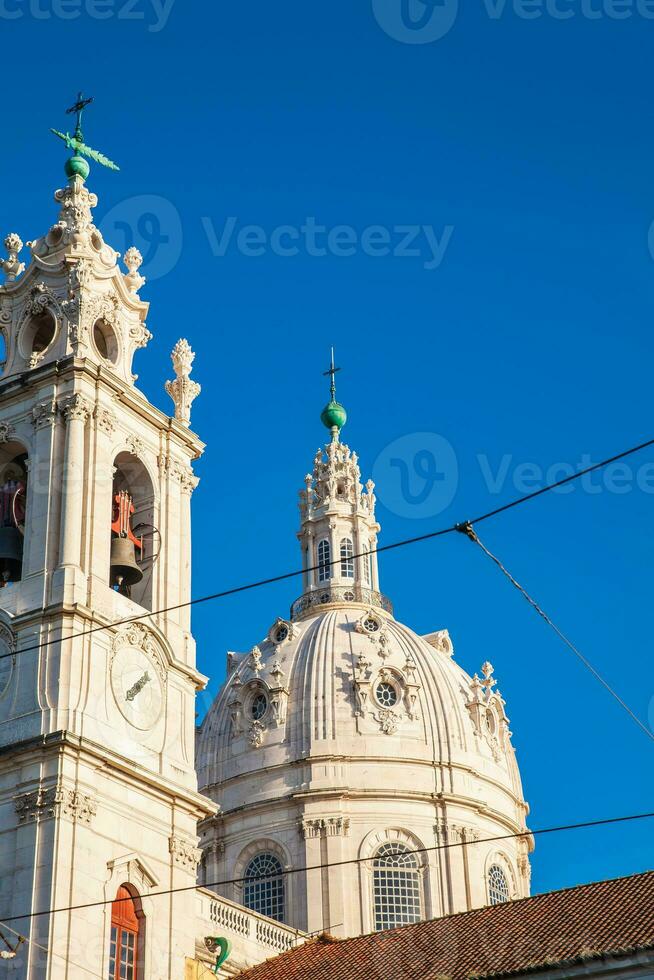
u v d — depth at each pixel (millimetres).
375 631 92625
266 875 84125
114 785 54625
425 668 91250
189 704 59312
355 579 99625
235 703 90188
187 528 62594
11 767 53469
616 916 54312
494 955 54188
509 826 89188
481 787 88250
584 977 50594
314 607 97562
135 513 61562
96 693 55031
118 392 60719
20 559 58344
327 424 108250
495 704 92938
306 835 83938
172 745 57719
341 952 60250
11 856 52094
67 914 51031
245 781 87188
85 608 55438
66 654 54656
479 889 84438
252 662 91438
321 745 86562
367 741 86875
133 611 57938
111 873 53219
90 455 58594
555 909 56906
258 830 85375
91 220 64500
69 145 66438
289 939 68125
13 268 63938
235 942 64812
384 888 83188
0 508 59875
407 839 84688
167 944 54656
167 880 55688
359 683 88438
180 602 60844
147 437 62250
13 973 49938
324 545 101562
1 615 56000
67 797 52531
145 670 57562
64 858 51688
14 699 54531
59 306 62000
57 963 50000
